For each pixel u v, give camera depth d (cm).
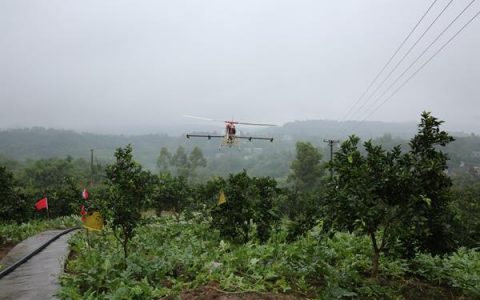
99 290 954
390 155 951
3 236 2256
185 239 1845
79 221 3338
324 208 958
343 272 977
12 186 2266
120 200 1305
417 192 880
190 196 3488
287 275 980
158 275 987
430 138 937
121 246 1717
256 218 1758
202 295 837
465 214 2022
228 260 1084
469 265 1136
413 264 1093
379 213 895
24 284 1070
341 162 959
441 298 930
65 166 8731
